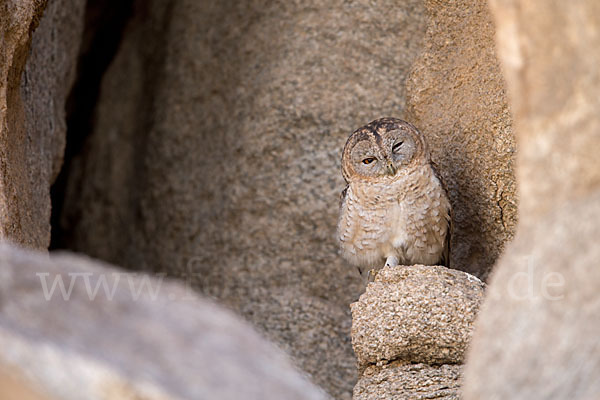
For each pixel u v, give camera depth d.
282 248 13.31
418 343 8.55
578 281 4.53
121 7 17.02
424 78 11.41
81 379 4.04
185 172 14.86
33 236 10.83
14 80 10.15
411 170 10.47
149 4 16.41
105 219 16.36
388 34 12.97
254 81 13.83
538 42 4.80
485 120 10.52
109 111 16.69
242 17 14.28
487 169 10.52
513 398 4.53
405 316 8.55
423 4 12.82
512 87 5.08
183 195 14.80
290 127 13.37
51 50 13.10
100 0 16.97
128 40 16.70
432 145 11.17
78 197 16.75
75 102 17.14
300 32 13.45
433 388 8.28
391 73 12.90
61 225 16.84
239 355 4.45
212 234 14.09
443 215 10.49
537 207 4.82
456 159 10.89
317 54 13.27
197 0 15.20
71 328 4.28
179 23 15.46
